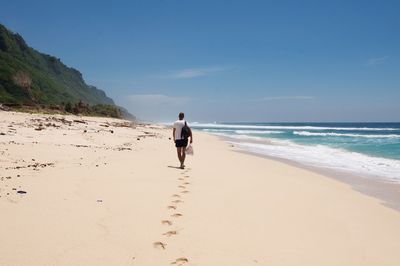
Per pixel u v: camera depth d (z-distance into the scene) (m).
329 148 25.98
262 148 25.44
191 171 11.57
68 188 7.57
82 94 192.62
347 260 4.96
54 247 4.57
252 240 5.40
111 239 4.98
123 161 12.26
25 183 7.68
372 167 15.76
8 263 4.06
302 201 8.31
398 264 4.94
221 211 6.85
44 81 115.00
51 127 24.16
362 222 6.88
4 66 88.62
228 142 30.72
